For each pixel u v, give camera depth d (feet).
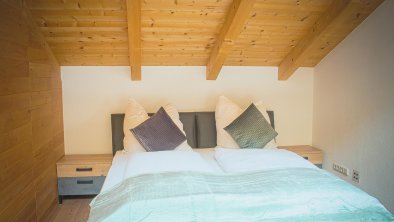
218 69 10.68
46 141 8.93
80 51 9.86
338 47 10.53
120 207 5.20
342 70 10.37
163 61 10.93
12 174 6.59
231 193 5.60
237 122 9.96
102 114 11.05
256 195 5.54
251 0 7.66
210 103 11.68
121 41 9.48
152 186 5.91
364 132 9.34
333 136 10.98
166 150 9.09
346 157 10.24
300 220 5.12
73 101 10.82
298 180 6.27
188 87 11.46
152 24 8.90
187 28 9.18
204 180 6.31
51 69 9.55
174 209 5.12
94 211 5.47
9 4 6.61
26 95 7.47
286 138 12.44
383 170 8.62
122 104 11.12
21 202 7.07
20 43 7.16
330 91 11.12
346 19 8.93
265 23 9.32
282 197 5.53
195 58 10.90
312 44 9.81
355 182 9.80
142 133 9.18
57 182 9.89
